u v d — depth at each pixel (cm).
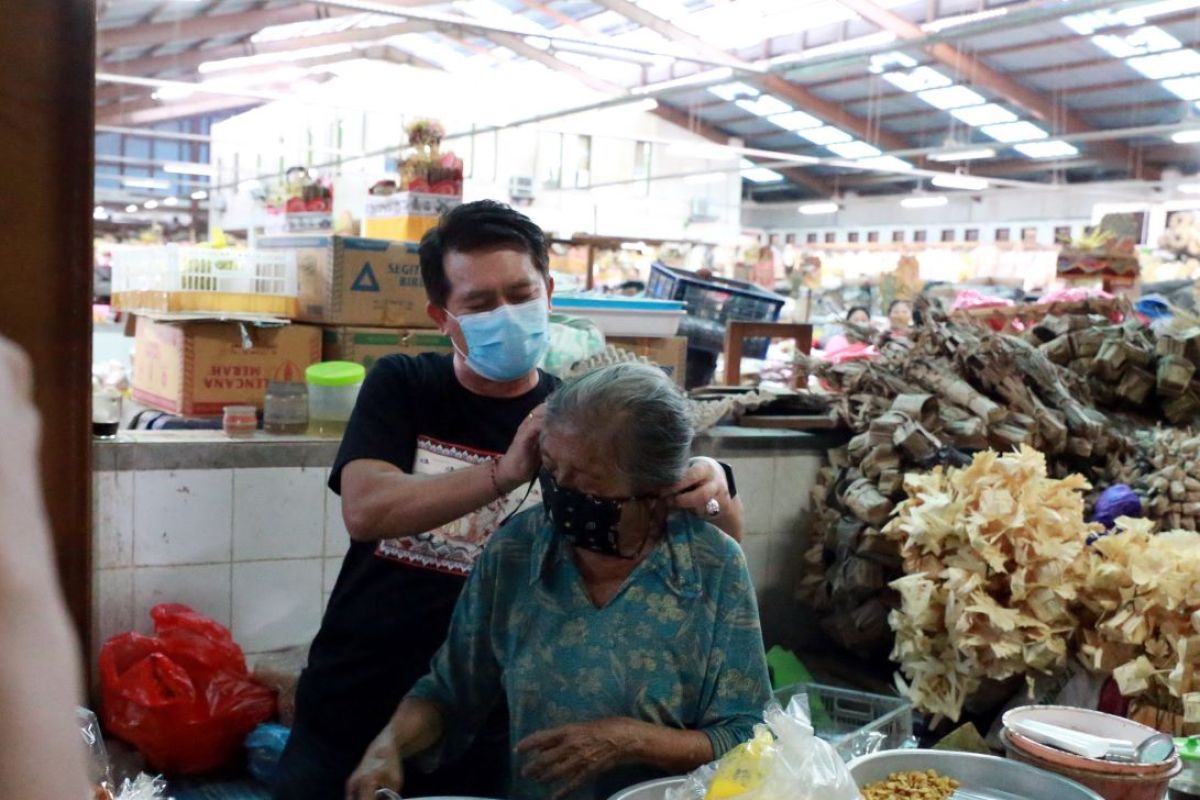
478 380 187
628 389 140
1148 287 697
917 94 1395
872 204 2083
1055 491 265
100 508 276
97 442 275
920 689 267
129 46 1237
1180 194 1545
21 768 53
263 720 284
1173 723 240
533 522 158
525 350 179
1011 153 1623
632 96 1026
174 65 1417
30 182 148
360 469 175
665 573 149
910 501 277
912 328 359
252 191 1506
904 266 1042
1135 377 373
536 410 154
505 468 156
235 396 335
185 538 287
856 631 308
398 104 1577
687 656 150
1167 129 1057
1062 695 256
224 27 1232
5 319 150
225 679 281
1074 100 1338
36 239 150
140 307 370
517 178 1559
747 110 1639
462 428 184
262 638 300
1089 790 151
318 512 303
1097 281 633
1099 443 335
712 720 151
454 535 183
